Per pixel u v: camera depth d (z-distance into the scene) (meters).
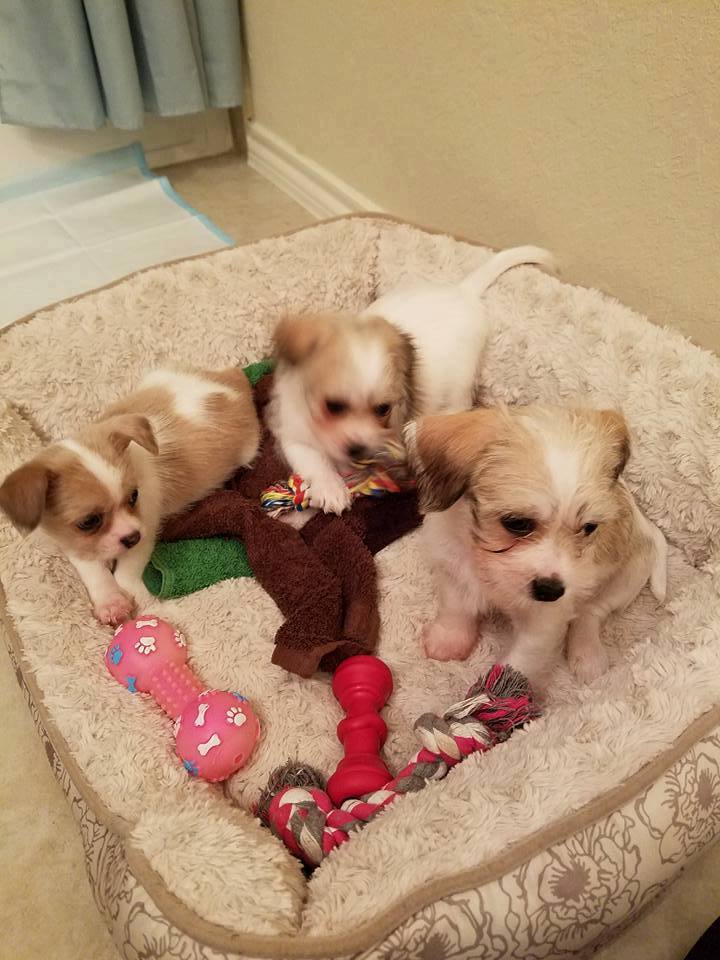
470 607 0.62
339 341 0.70
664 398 0.67
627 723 0.48
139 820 0.47
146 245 1.12
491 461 0.51
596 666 0.60
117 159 1.25
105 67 1.06
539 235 0.86
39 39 1.04
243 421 0.76
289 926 0.41
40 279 1.06
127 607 0.64
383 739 0.56
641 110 0.69
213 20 1.11
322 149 1.14
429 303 0.78
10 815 0.58
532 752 0.47
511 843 0.43
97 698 0.55
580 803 0.44
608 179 0.75
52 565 0.63
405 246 0.89
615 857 0.43
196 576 0.67
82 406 0.78
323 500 0.71
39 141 1.20
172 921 0.42
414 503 0.72
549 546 0.50
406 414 0.73
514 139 0.83
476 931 0.40
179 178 1.30
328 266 0.89
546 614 0.54
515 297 0.78
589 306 0.74
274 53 1.13
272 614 0.65
